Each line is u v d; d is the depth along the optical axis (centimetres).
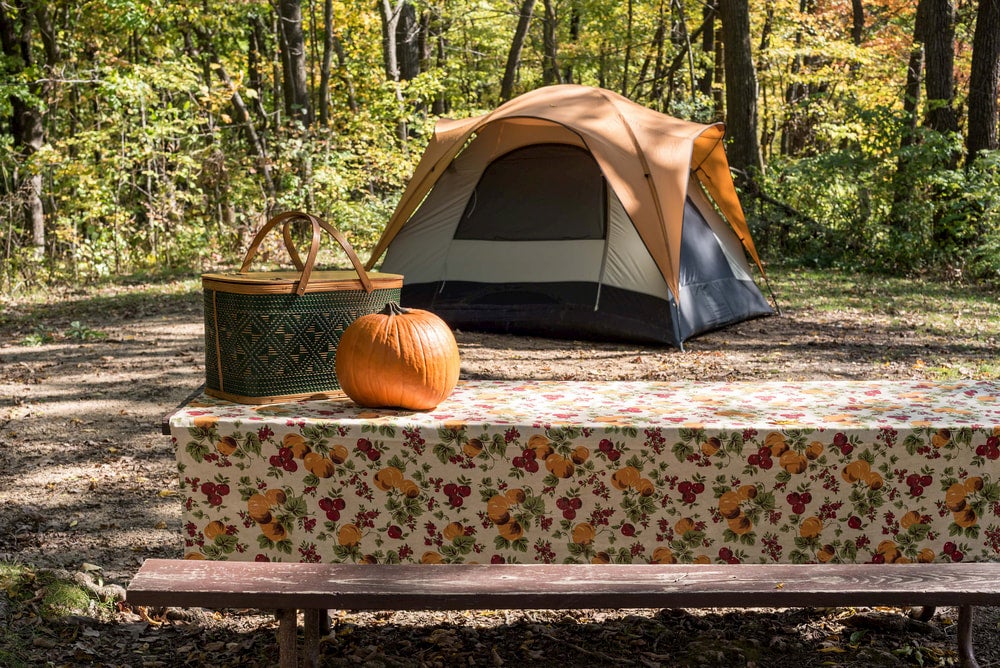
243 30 1988
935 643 314
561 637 321
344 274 346
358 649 312
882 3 2283
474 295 884
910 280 1292
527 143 883
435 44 2580
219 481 298
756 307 972
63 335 901
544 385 360
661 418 305
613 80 2881
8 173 1423
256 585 241
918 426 295
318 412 307
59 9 1658
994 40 1420
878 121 1405
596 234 846
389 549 302
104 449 533
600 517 299
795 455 295
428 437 294
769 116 2394
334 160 1554
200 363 776
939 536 301
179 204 1488
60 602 326
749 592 239
